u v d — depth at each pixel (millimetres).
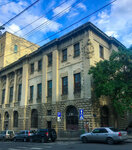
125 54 20266
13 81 39406
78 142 18484
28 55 35062
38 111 29750
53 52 29094
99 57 25344
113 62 20547
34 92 32000
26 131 24141
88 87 22453
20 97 35875
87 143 16875
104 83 19578
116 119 25328
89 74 21359
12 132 27750
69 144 16594
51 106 27203
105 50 27359
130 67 20000
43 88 29562
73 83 24750
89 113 21484
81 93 23234
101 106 23031
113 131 15758
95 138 16625
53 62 28641
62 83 26812
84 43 24578
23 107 33312
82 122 22078
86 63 23516
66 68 26516
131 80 20125
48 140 20453
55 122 25797
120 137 15062
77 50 25641
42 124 28172
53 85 27625
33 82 32875
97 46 25516
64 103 25297
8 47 46656
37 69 32500
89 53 23531
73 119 23922
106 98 24234
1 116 40312
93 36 25094
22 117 33031
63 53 28062
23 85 34750
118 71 20797
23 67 35938
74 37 26453
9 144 19203
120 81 19625
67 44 27375
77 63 24938
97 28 25500
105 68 20578
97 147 13289
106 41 28203
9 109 37906
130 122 28688
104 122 23375
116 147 12992
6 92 40531
